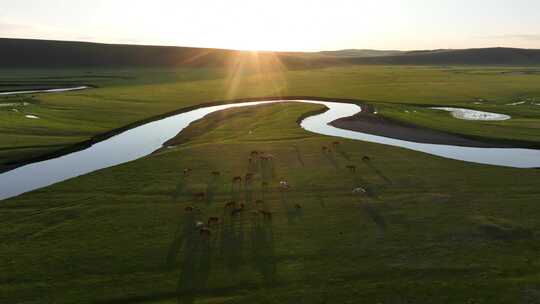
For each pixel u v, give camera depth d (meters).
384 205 35.59
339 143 55.28
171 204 36.22
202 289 24.73
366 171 44.19
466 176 42.44
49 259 27.67
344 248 28.81
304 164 46.72
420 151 53.72
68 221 33.12
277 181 41.53
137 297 24.09
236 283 25.23
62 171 48.75
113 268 26.72
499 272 25.77
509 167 45.25
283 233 31.03
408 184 40.34
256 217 33.59
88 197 37.78
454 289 24.28
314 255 28.03
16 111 80.12
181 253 28.44
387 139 62.59
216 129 68.38
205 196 37.88
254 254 28.23
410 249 28.53
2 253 28.39
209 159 48.66
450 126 68.56
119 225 32.41
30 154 53.62
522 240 29.39
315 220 33.06
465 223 32.03
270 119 75.50
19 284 25.02
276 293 24.30
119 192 38.94
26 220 33.34
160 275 26.02
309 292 24.33
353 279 25.44
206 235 30.56
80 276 25.88
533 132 63.12
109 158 54.34
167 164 46.84
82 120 74.75
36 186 43.69
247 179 41.72
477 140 60.94
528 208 34.50
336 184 40.53
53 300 23.70
